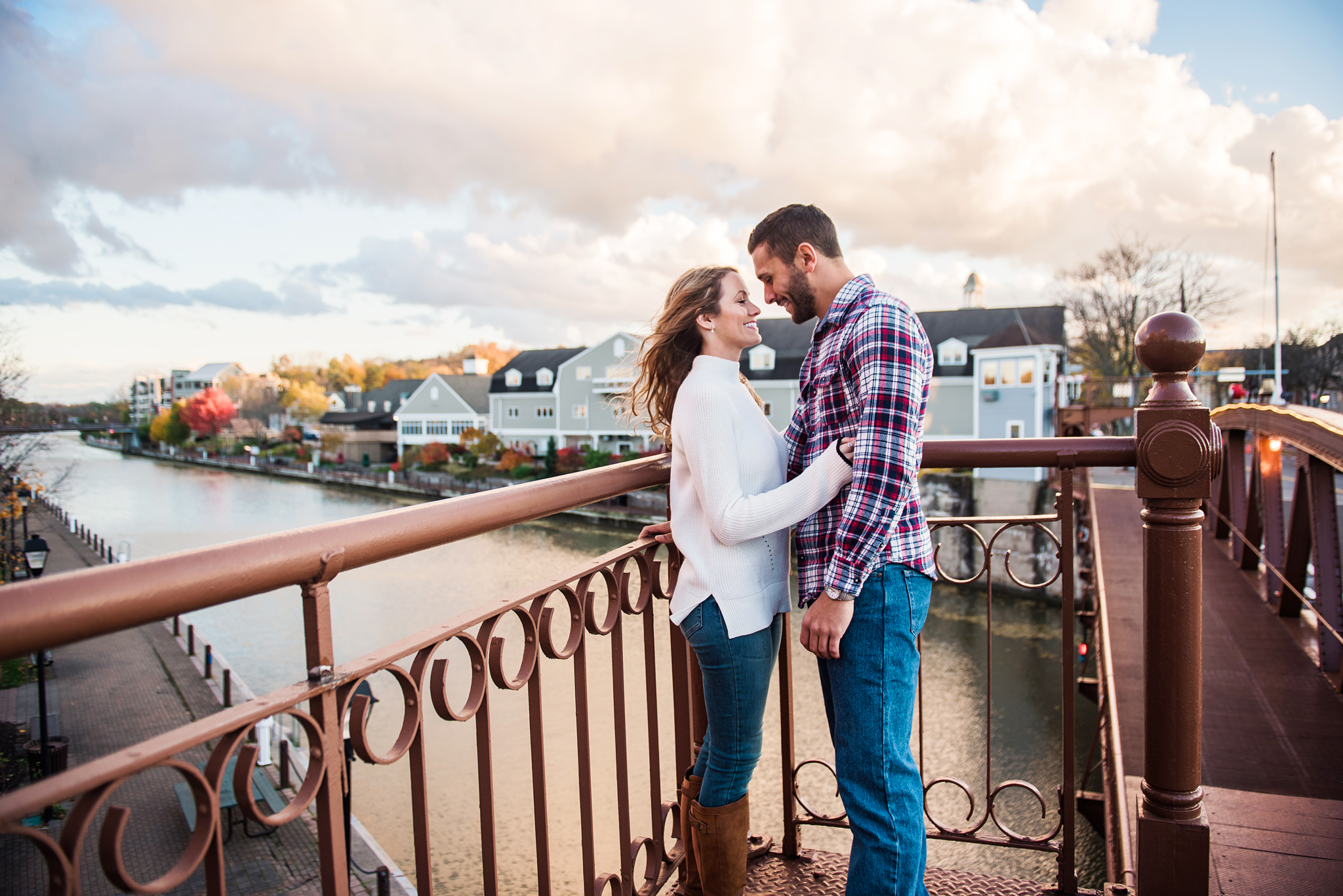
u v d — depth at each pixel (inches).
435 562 1132.5
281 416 3631.9
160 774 384.8
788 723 79.0
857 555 52.6
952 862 381.1
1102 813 280.5
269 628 821.2
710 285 62.8
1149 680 66.9
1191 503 64.8
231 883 293.9
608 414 1824.6
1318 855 82.3
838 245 62.8
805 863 79.3
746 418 59.9
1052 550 884.6
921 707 64.0
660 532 69.4
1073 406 1170.6
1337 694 194.4
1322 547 200.2
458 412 2292.1
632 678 587.8
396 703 611.5
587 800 58.9
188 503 1875.0
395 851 391.9
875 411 52.9
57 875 24.8
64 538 1365.7
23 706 543.5
